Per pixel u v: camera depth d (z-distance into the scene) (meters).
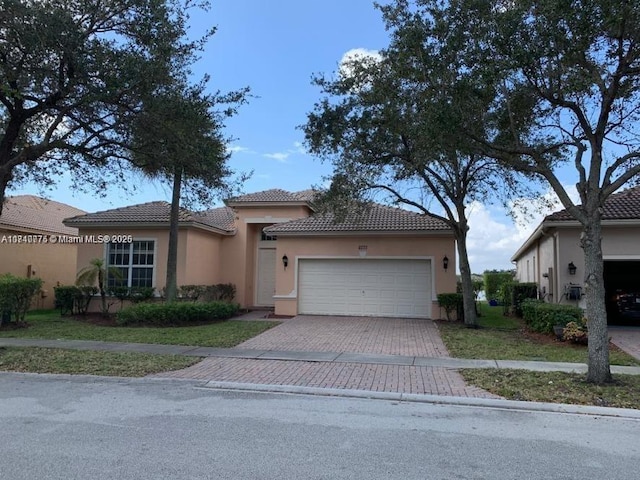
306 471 4.61
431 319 17.69
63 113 11.66
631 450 5.35
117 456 4.93
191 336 13.48
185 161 12.52
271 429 5.93
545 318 13.67
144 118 11.62
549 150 9.55
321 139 14.56
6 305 15.26
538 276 21.27
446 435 5.79
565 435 5.87
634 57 8.14
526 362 10.16
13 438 5.46
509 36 8.24
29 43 10.20
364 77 13.64
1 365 9.77
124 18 11.47
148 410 6.77
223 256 22.58
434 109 9.11
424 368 9.66
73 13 10.91
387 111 12.37
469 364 9.97
